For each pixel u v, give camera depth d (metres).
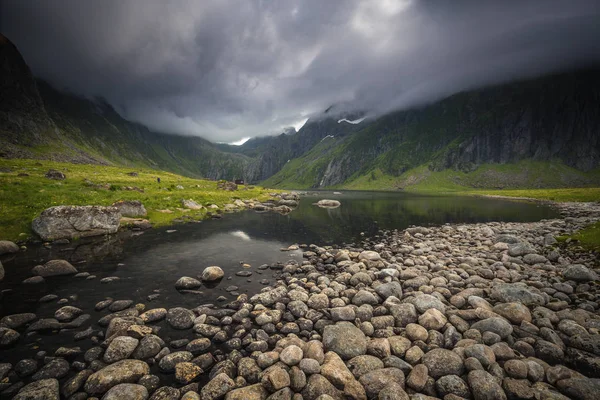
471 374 8.91
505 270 18.77
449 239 32.69
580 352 9.98
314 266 21.59
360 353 10.45
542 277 17.47
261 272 19.91
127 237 28.52
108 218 28.88
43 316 12.45
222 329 12.02
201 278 18.11
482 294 15.14
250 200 72.56
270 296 14.78
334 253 25.58
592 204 84.69
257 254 24.69
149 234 30.34
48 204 29.03
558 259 20.67
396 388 8.34
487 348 9.96
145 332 11.09
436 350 10.05
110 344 9.96
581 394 8.17
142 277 17.95
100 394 8.13
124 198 39.75
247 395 8.01
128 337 10.42
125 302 13.93
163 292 15.76
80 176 63.50
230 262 22.02
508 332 11.16
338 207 79.31
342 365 9.60
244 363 9.49
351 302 14.88
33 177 47.81
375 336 11.75
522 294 14.12
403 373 9.29
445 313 13.17
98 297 14.71
